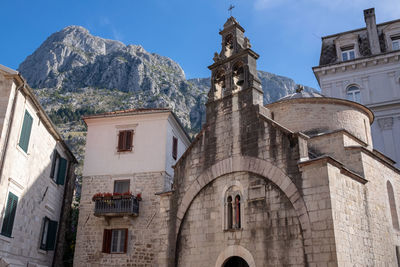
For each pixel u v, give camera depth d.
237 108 19.67
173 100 147.75
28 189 22.17
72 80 160.12
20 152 20.56
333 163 15.64
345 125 22.31
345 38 37.28
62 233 28.86
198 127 139.75
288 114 22.64
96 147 29.12
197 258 18.38
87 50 196.12
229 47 22.31
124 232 26.27
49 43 196.12
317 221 14.86
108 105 135.12
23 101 20.69
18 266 20.17
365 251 15.91
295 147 16.70
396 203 20.97
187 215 19.62
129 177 27.66
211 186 19.30
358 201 16.78
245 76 20.12
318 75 36.91
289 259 15.30
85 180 28.41
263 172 17.39
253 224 17.02
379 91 33.94
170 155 28.75
